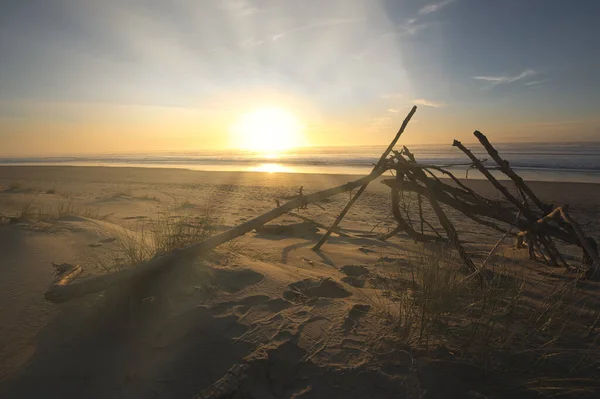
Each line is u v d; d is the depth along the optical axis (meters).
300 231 6.70
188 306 2.63
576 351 2.46
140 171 28.03
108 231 4.42
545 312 2.94
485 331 2.53
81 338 2.28
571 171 25.69
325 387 2.03
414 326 2.58
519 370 2.21
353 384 2.04
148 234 4.66
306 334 2.43
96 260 3.34
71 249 3.62
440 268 3.12
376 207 11.60
